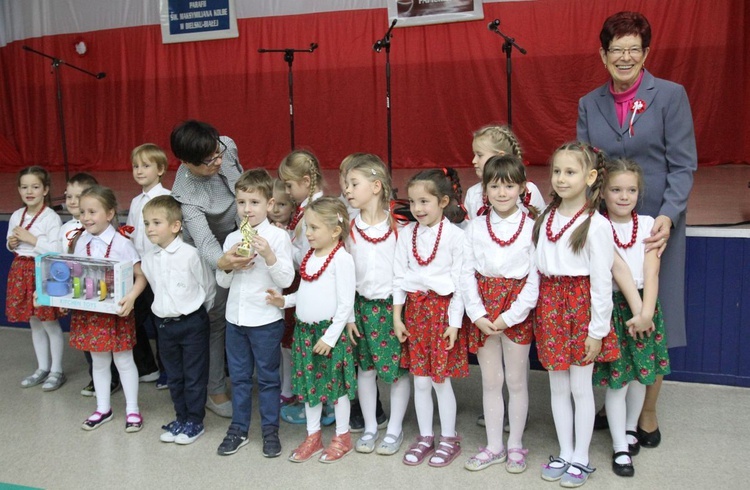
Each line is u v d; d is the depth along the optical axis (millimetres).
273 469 2350
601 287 2109
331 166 7074
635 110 2375
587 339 2137
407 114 6770
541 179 5406
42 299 2658
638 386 2379
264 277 2445
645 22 2318
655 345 2303
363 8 6723
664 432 2541
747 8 5863
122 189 5805
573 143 2191
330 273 2369
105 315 2639
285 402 2838
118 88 7562
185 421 2613
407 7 6531
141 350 3143
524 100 6406
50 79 7730
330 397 2381
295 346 2426
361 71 6809
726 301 2918
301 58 6953
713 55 5914
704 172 5586
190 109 7383
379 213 2471
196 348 2557
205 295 2586
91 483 2277
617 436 2275
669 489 2146
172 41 7242
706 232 2908
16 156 7945
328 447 2453
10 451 2510
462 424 2660
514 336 2279
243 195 2396
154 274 2539
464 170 6469
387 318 2430
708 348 2969
